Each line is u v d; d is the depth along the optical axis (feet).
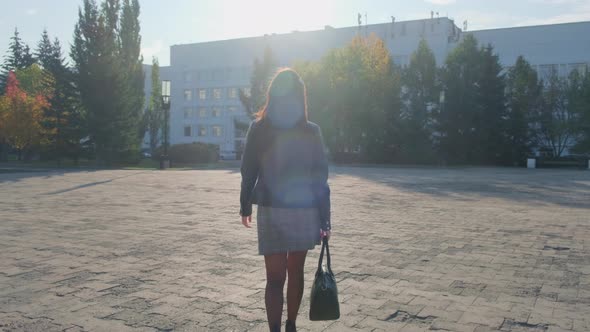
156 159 149.89
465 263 19.53
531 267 18.98
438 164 148.36
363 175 87.86
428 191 54.75
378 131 150.51
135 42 156.15
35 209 35.78
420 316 13.07
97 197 45.03
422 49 166.09
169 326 12.08
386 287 15.89
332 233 26.48
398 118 152.56
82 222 29.50
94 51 116.47
